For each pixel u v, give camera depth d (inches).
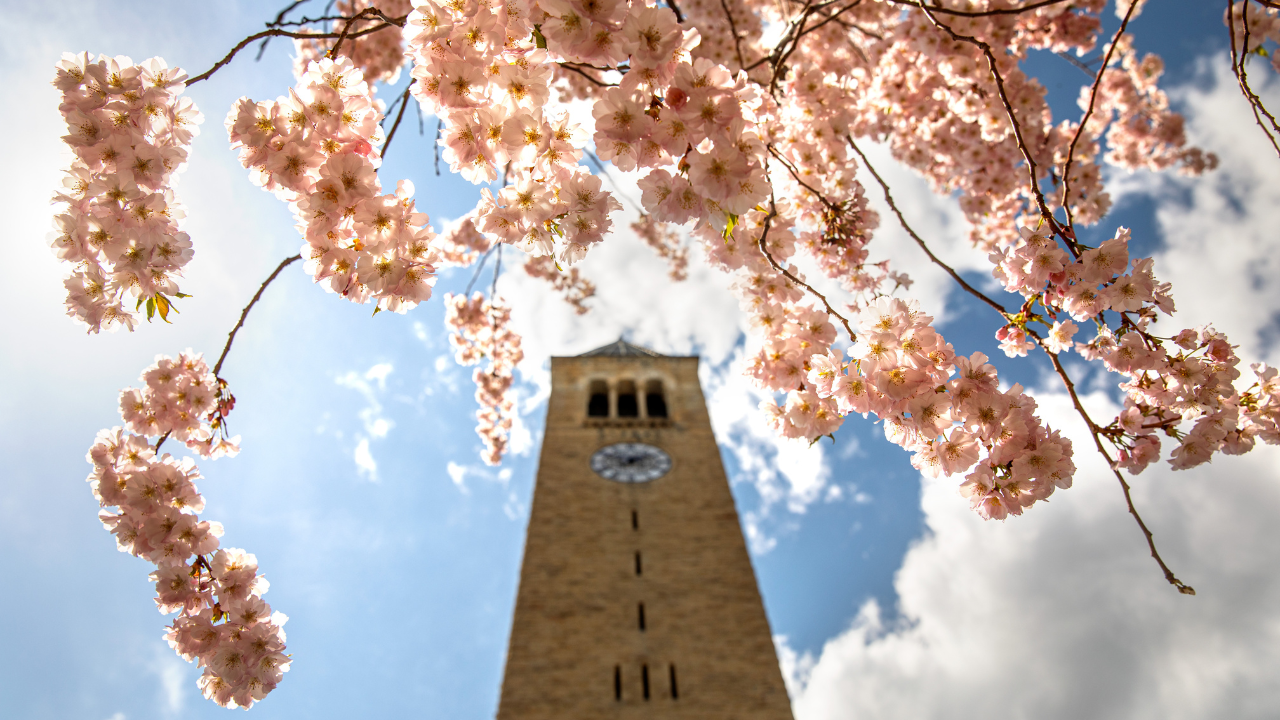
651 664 904.3
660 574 1052.5
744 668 902.4
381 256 110.7
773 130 193.8
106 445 148.6
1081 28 340.2
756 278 168.9
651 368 1669.5
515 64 101.0
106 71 113.0
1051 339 134.9
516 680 878.4
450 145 104.8
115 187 113.3
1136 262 123.6
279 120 105.9
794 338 156.8
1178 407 135.3
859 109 303.6
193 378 158.1
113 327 120.6
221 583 151.3
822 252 208.2
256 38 120.1
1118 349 133.0
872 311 121.0
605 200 110.3
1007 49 321.1
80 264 117.1
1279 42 199.0
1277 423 135.0
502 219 111.6
